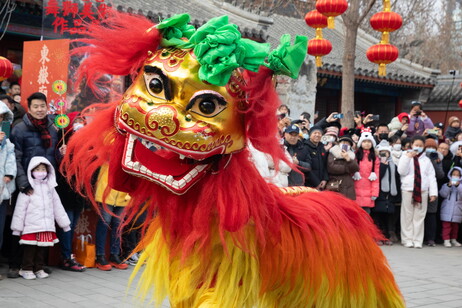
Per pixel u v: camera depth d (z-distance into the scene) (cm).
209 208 228
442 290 587
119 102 238
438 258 779
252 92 231
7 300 459
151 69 225
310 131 733
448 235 905
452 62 3159
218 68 214
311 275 254
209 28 218
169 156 242
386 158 839
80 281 535
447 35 3159
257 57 223
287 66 230
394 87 1708
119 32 238
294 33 1716
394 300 295
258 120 234
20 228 523
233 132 228
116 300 477
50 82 586
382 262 296
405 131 1037
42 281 529
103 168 271
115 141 246
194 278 240
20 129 539
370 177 807
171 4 1190
